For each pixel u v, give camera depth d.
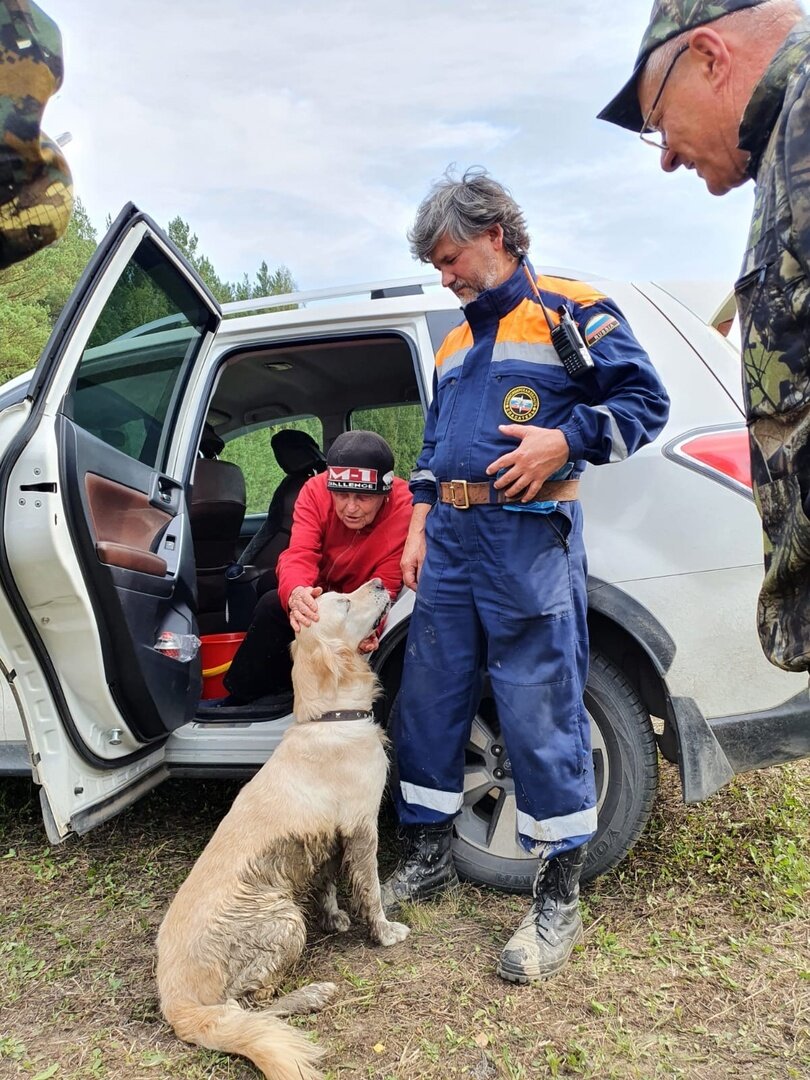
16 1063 1.83
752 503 2.27
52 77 1.47
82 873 2.74
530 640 2.12
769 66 1.24
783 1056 1.73
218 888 2.02
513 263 2.19
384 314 2.84
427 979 2.06
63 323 2.26
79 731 2.31
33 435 2.16
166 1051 1.85
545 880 2.14
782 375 1.22
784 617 1.33
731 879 2.48
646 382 2.04
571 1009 1.92
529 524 2.11
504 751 2.50
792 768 3.35
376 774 2.27
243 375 3.73
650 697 2.43
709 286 2.66
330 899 2.38
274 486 4.34
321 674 2.29
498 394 2.13
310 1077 1.65
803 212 1.11
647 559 2.32
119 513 2.44
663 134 1.50
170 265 2.72
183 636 2.63
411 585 2.49
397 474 3.80
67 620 2.22
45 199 1.50
